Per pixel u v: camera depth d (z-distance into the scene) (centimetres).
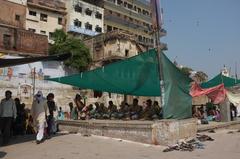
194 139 1223
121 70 1577
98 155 909
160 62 1233
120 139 1188
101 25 6053
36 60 1280
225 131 1688
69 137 1266
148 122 1143
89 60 4441
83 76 1725
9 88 3488
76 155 911
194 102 3203
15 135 1406
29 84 3662
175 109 1253
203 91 2292
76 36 5612
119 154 923
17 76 3575
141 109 1563
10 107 1148
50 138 1245
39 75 3800
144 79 1532
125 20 6669
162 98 1219
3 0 4531
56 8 5347
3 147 1072
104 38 4966
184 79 1330
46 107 1188
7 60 1240
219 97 2253
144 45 5300
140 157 880
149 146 1058
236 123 2158
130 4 6988
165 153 942
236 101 2673
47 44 4300
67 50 4212
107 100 4016
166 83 1232
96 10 5959
